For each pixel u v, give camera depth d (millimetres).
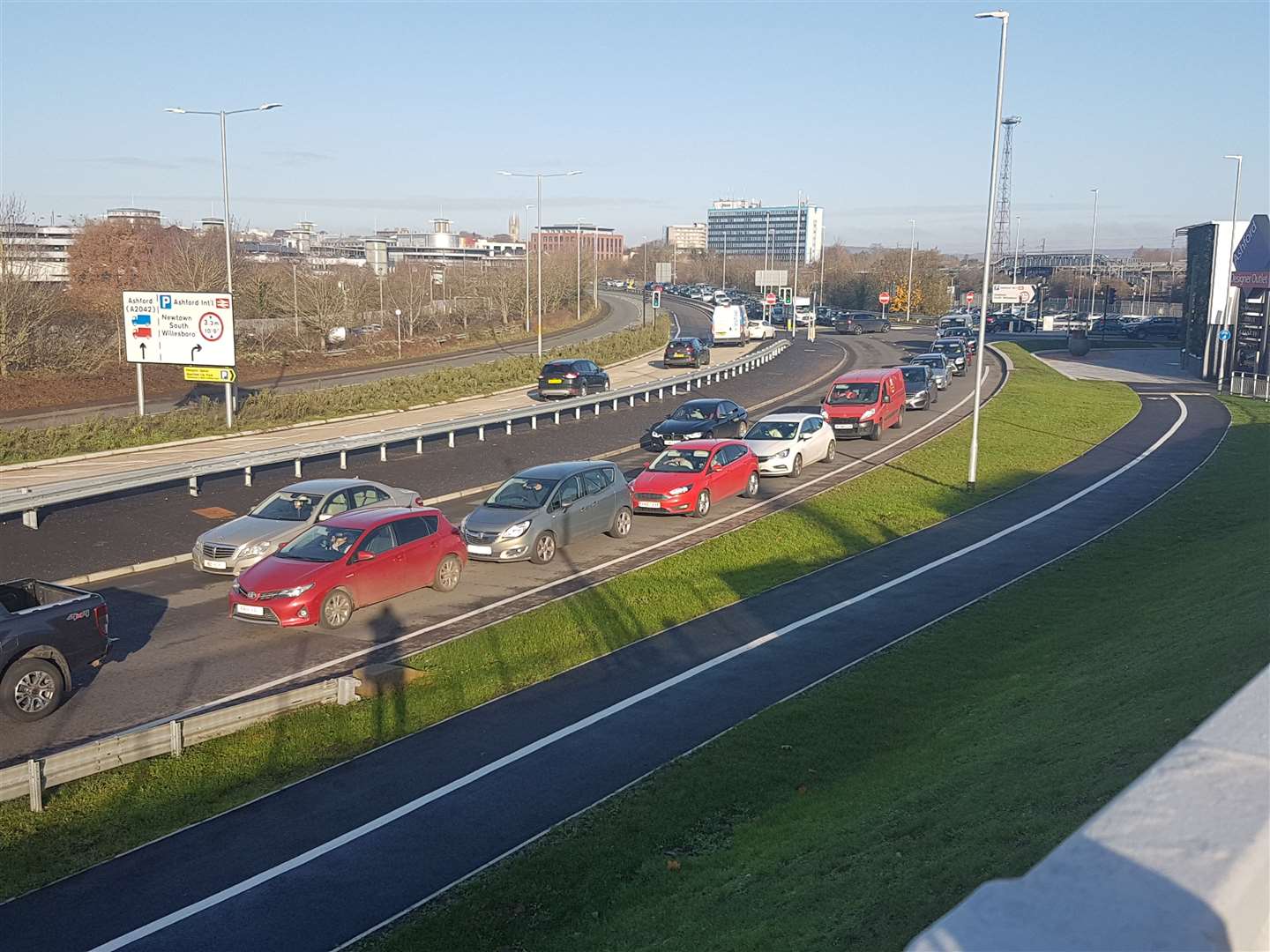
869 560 22047
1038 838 8312
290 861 10203
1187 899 1514
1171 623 14766
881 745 12641
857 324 87000
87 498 24656
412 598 19516
